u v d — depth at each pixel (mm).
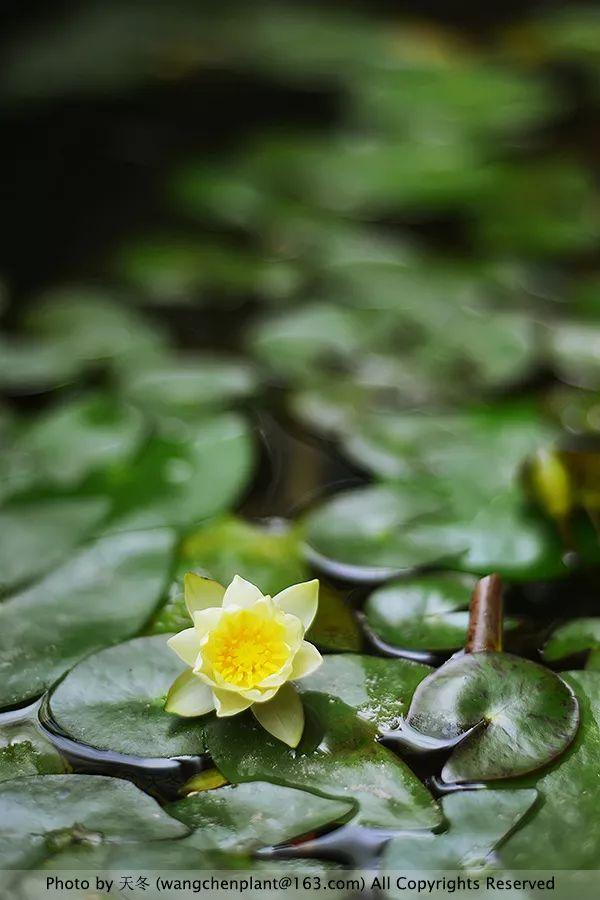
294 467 1177
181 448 1175
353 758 983
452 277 1546
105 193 1896
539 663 1035
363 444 1193
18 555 1090
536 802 968
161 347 1320
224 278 1545
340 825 961
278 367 1277
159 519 1117
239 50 2172
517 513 1120
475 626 1035
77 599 1060
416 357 1302
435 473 1160
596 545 1102
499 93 2096
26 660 1027
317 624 1051
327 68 2182
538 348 1326
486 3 2641
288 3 2590
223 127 2279
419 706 1000
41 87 2051
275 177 1911
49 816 961
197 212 1846
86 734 992
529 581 1084
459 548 1100
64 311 1395
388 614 1057
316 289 1538
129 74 2109
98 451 1171
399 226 1815
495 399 1244
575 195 1861
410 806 967
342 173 1872
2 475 1153
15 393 1241
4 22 2338
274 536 1111
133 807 965
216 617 997
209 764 984
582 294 1512
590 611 1066
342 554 1098
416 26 2500
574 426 1210
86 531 1107
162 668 1018
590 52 2111
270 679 983
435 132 2021
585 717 999
